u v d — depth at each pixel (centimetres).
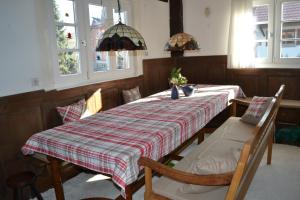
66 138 194
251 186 248
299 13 380
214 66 453
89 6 335
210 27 446
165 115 241
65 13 303
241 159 128
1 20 229
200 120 250
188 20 465
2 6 229
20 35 245
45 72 275
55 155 190
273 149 332
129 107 282
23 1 246
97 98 336
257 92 418
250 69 416
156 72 457
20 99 247
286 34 396
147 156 172
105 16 358
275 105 220
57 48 293
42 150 198
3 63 233
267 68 403
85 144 180
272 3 394
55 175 210
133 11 403
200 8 450
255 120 287
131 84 399
